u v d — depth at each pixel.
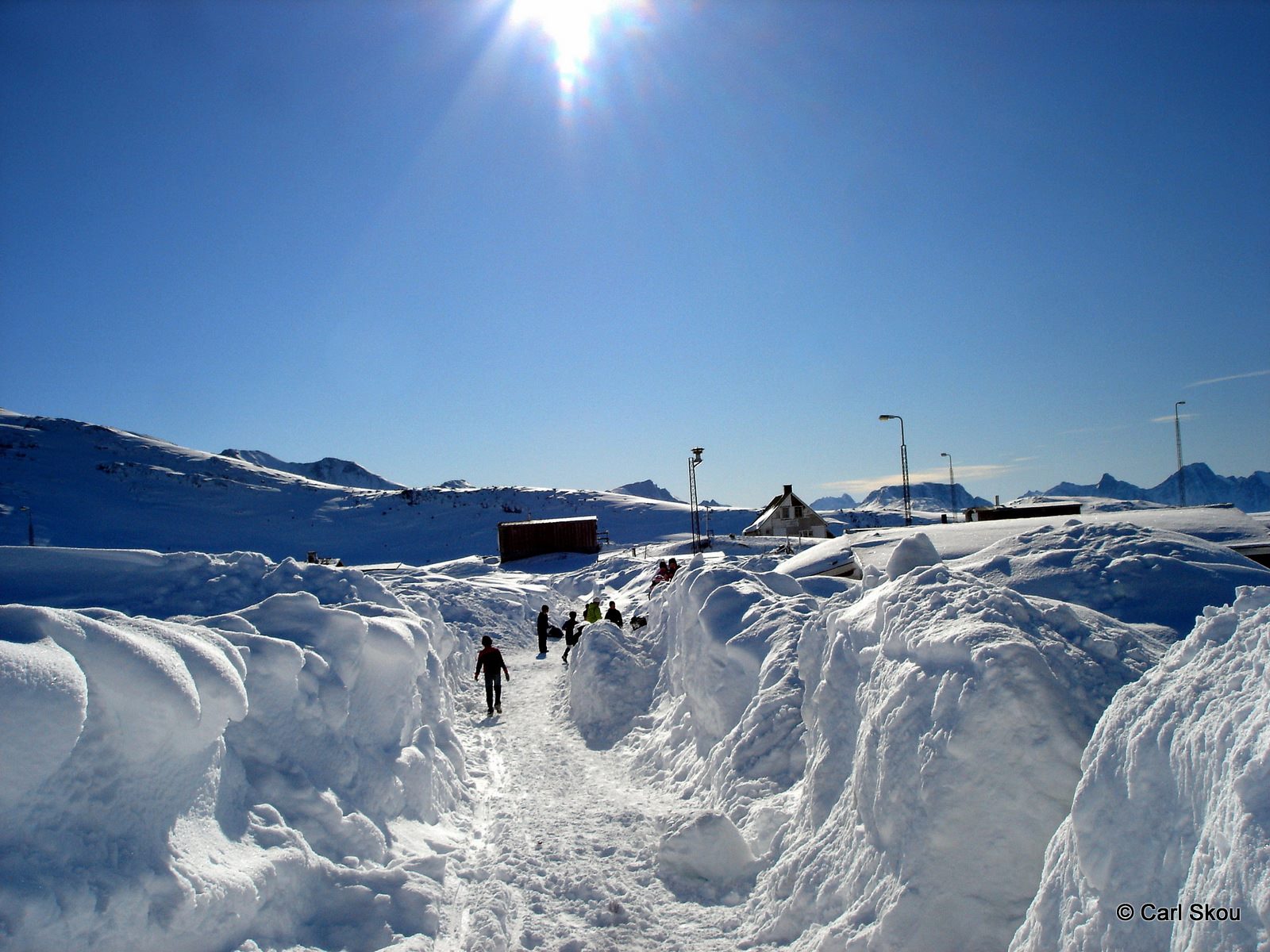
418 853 6.06
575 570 41.84
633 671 11.97
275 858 4.53
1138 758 3.09
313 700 5.94
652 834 7.09
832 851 4.98
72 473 115.75
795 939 4.84
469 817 7.71
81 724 3.60
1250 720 2.63
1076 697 4.25
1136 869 2.93
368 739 6.68
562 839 6.98
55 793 3.52
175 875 3.80
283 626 6.73
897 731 4.36
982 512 33.88
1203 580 7.82
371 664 7.16
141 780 3.92
